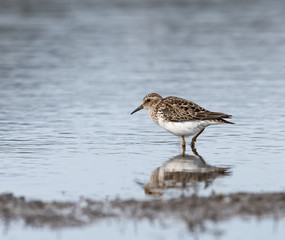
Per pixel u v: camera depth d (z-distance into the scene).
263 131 17.02
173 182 12.30
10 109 19.86
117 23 38.31
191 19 39.97
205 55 30.06
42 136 16.56
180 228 9.66
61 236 9.45
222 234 9.45
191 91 22.50
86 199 11.05
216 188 11.74
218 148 15.39
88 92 22.59
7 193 11.46
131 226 9.75
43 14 40.97
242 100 21.02
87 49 31.25
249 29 36.84
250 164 13.76
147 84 23.86
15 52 30.25
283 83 23.92
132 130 17.47
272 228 9.61
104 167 13.60
